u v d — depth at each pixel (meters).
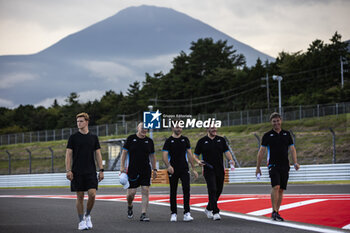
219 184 10.12
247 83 95.81
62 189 26.50
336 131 47.94
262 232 7.56
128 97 121.94
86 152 8.59
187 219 9.40
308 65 90.00
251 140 50.38
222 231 7.77
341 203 12.11
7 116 149.25
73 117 124.94
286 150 9.27
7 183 35.78
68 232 8.07
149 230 8.07
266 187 20.81
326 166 24.23
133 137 9.92
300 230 7.75
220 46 115.12
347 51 89.25
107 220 9.95
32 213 11.80
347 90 72.38
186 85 105.44
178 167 9.70
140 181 9.88
